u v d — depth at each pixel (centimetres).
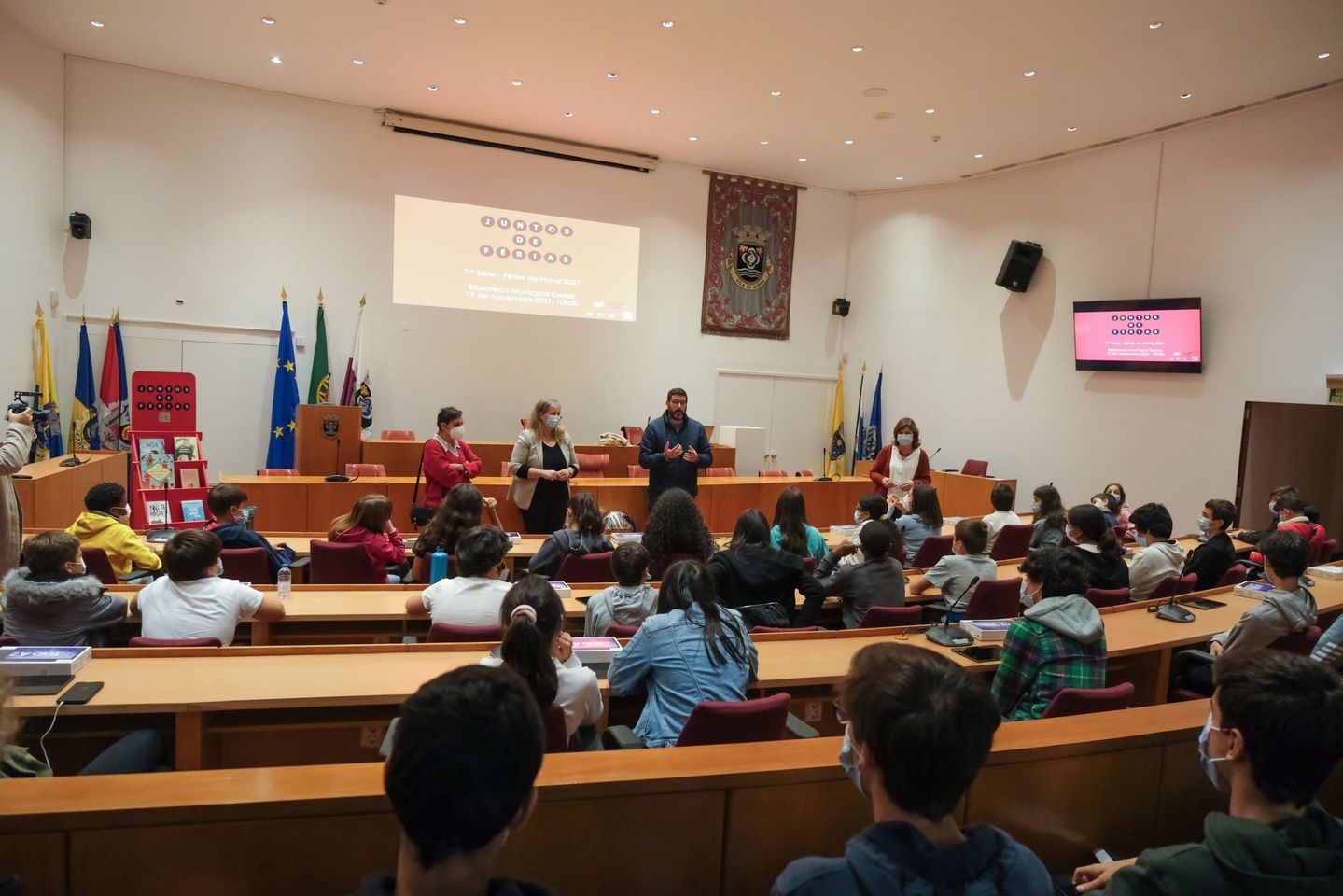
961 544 409
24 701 211
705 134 950
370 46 746
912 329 1126
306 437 782
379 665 252
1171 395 845
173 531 541
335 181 932
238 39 749
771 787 159
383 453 810
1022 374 1005
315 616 323
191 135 872
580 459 845
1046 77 718
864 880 98
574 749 223
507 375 1022
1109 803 184
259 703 222
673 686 227
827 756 166
